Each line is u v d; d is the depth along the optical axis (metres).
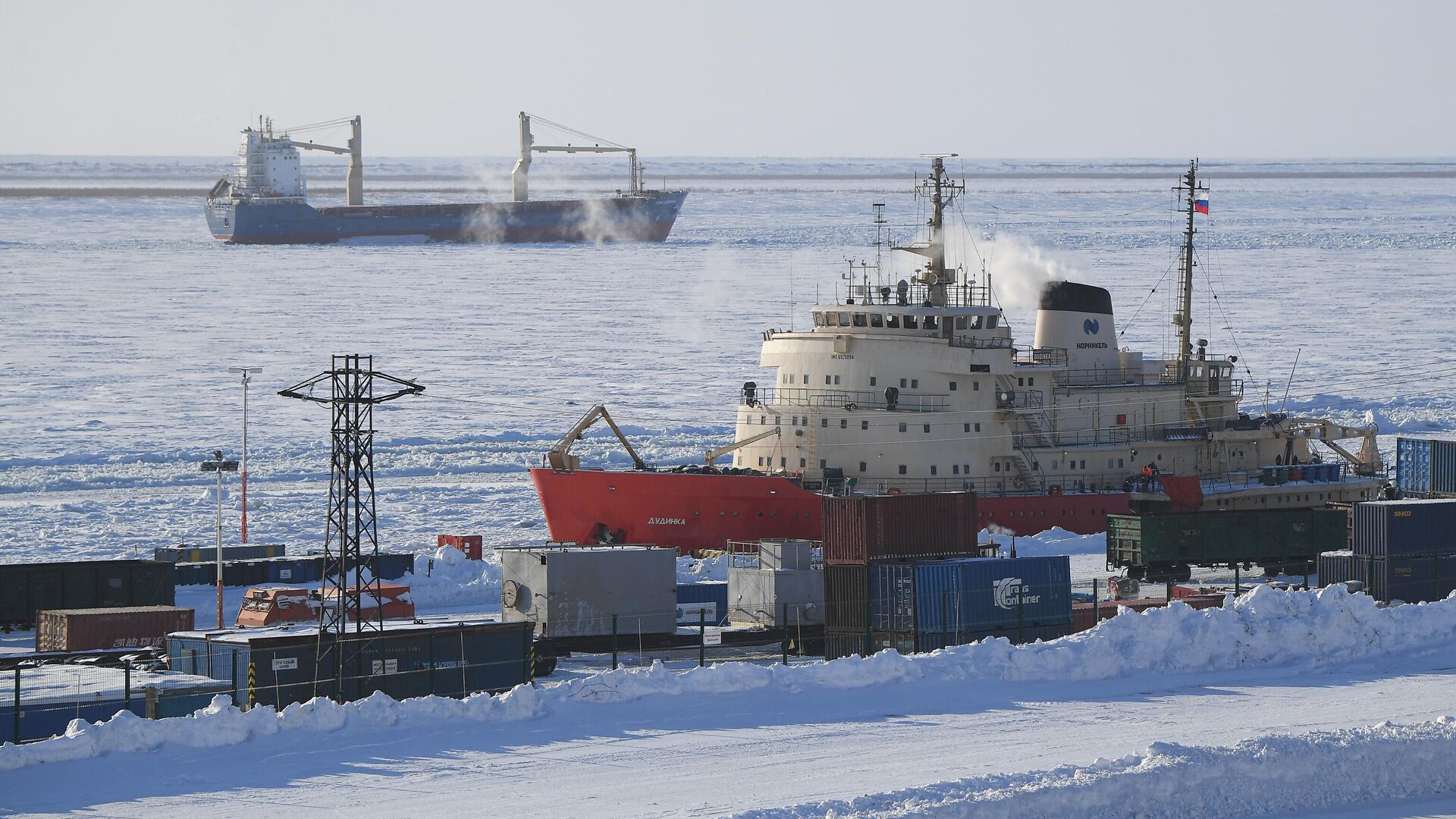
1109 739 76.19
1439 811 65.00
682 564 143.00
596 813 63.69
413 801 65.69
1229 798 64.81
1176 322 182.25
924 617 103.06
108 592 124.19
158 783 68.19
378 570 92.94
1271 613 99.38
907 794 62.75
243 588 137.88
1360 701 85.25
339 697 84.62
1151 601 114.75
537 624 107.25
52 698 79.44
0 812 63.88
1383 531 120.75
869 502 109.31
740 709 82.44
